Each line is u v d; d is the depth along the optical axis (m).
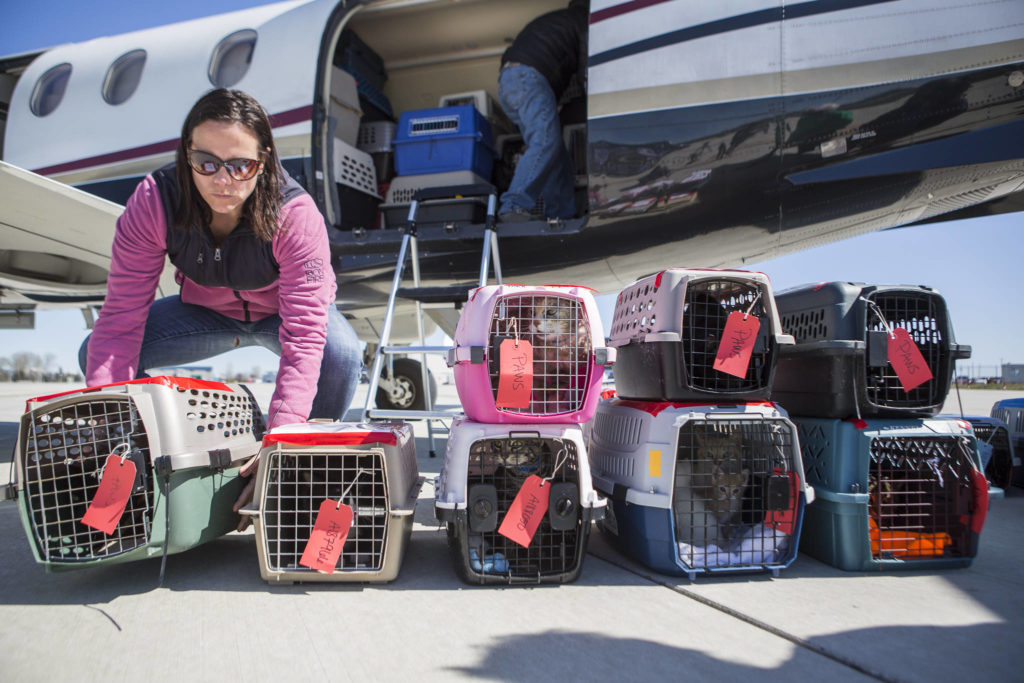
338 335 2.03
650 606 1.24
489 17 3.68
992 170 2.34
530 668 0.97
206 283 1.78
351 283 3.37
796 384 1.66
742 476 1.56
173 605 1.25
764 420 1.43
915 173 2.37
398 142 3.33
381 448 1.35
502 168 3.69
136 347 1.68
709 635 1.10
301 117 3.16
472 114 3.28
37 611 1.21
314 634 1.11
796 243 2.85
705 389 1.43
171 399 1.32
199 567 1.49
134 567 1.48
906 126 2.32
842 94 2.36
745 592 1.32
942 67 2.26
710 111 2.52
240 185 1.45
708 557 1.43
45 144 3.95
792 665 0.99
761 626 1.14
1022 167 2.32
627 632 1.11
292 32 3.31
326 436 1.33
